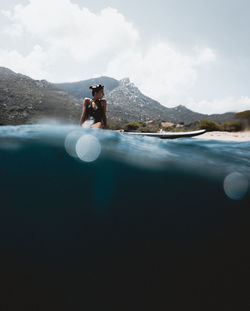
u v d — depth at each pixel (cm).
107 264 107
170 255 117
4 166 160
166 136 596
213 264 116
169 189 179
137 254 115
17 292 88
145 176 191
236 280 107
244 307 94
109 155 209
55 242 114
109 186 167
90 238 121
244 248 129
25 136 219
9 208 129
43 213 131
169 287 100
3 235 111
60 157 185
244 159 263
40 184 155
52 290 91
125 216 142
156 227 138
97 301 90
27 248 107
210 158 249
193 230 140
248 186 202
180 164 218
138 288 98
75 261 106
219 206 168
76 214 136
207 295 98
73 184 163
